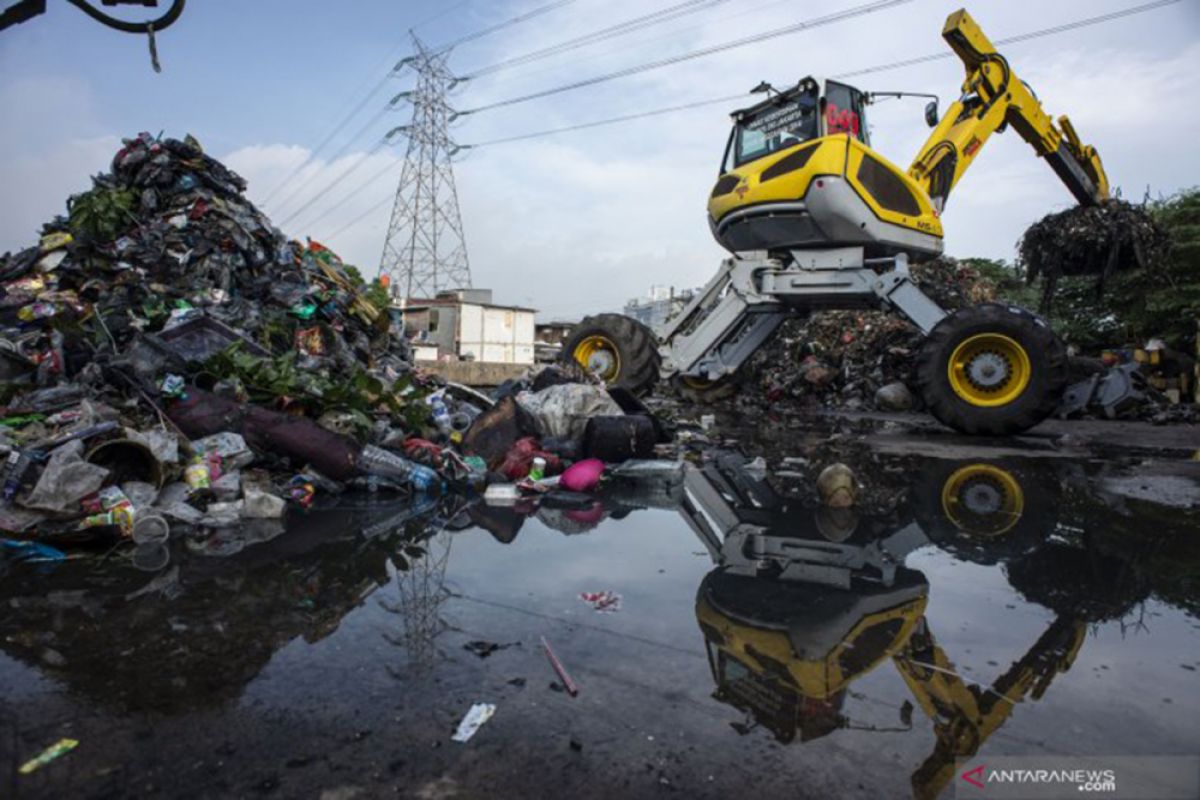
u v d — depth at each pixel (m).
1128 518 3.02
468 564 2.32
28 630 1.69
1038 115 8.53
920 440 6.01
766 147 7.96
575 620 1.80
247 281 6.14
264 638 1.66
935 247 7.61
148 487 2.80
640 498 3.52
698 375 8.88
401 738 1.21
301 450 3.40
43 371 3.74
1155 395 9.77
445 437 4.64
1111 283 13.06
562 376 5.72
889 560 2.40
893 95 7.86
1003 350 5.85
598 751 1.17
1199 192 12.27
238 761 1.14
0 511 2.39
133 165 6.45
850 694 1.40
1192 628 1.77
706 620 1.81
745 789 1.08
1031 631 1.75
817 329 12.91
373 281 9.30
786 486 3.85
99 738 1.21
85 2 2.70
